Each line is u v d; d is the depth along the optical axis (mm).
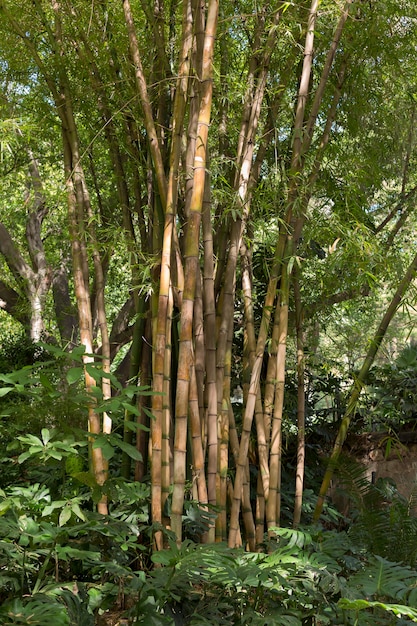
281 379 3174
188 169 2965
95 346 7012
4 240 7832
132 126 3387
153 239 3166
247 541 3119
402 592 2379
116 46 3402
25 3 3441
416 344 4754
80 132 4941
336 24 3502
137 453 2350
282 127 3805
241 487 2988
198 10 3016
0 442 3707
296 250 3469
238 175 3260
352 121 3961
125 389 2439
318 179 3904
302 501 3783
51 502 2656
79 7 3314
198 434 2887
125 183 3439
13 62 3812
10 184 7199
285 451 4191
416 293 3352
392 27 3871
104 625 2420
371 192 4613
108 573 2588
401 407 4449
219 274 3330
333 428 4547
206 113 2771
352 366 4578
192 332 3002
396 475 4449
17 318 7934
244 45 3896
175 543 2461
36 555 2311
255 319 4059
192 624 2223
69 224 3107
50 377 3654
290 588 2404
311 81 3736
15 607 1942
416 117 4418
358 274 3654
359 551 2963
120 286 8742
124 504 2807
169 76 3334
